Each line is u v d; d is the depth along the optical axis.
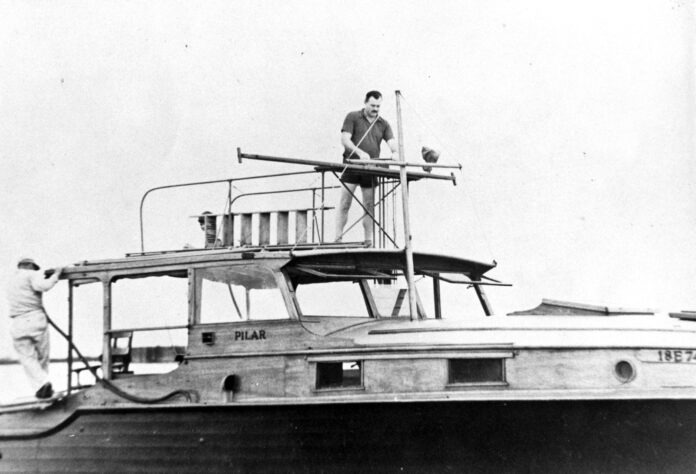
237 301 9.43
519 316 9.01
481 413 8.13
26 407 9.57
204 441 8.78
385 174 10.25
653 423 7.94
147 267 9.45
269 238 9.95
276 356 8.75
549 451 8.07
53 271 9.91
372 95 10.66
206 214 10.29
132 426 9.07
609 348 8.13
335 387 8.56
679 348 8.12
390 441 8.30
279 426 8.55
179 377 9.12
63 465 9.30
